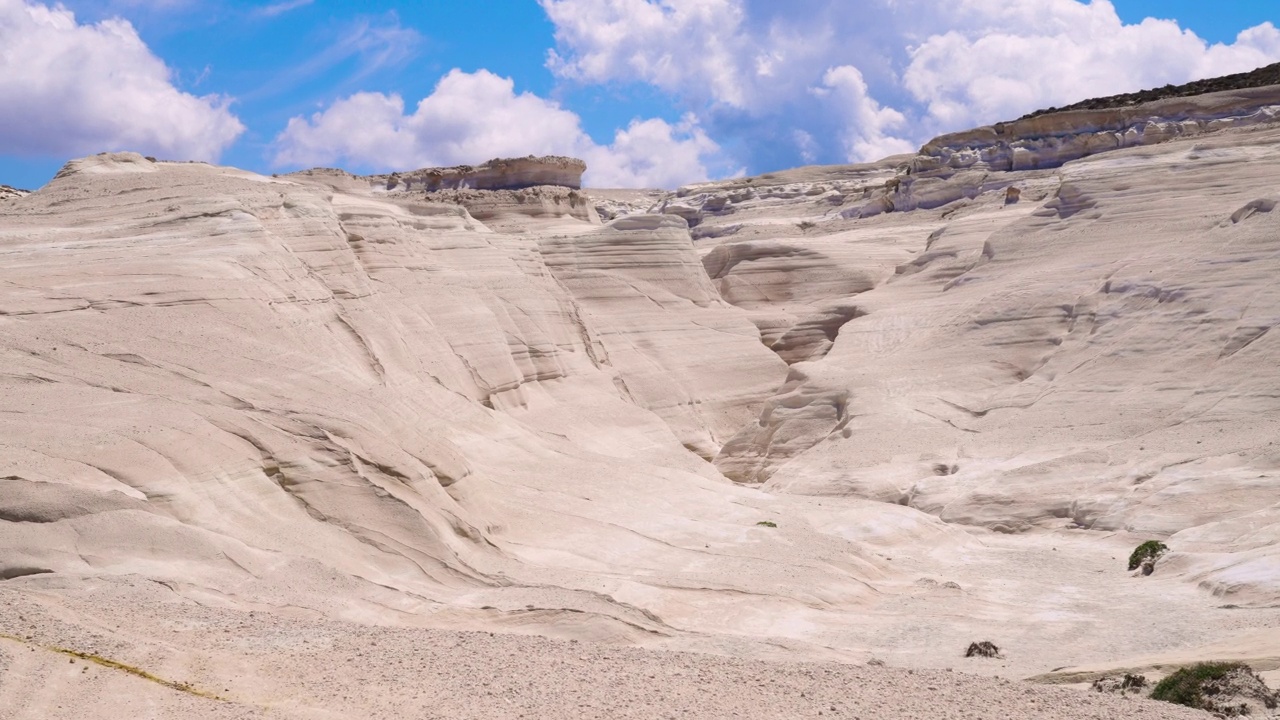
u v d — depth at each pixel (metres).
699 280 77.00
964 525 43.03
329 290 46.22
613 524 33.97
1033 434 49.38
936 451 49.97
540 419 55.88
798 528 35.94
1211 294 52.69
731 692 14.77
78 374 30.22
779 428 59.12
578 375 62.28
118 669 13.86
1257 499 38.12
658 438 58.94
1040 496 43.06
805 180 155.38
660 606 26.66
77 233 43.31
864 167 158.38
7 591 17.06
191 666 14.52
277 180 60.47
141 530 23.66
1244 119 94.50
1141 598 30.34
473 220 65.50
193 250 41.59
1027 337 59.19
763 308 85.06
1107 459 44.53
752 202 139.12
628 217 76.00
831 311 75.44
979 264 69.81
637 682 15.01
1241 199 61.81
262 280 41.22
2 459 24.11
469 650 16.36
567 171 102.94
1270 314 49.66
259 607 21.59
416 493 29.36
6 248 40.75
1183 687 17.47
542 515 33.91
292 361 36.16
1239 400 45.94
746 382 71.44
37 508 23.12
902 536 38.69
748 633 25.92
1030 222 69.88
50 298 34.16
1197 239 58.34
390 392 38.09
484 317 57.28
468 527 29.48
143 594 20.50
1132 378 51.00
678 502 38.03
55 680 13.10
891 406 55.44
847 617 27.95
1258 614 26.47
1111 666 20.88
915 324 66.31
